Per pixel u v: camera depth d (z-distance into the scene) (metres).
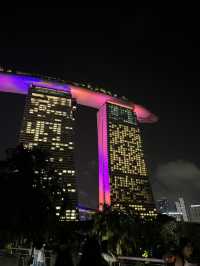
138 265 13.29
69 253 7.81
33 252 16.62
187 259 7.30
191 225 65.94
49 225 52.81
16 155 50.31
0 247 51.09
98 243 6.38
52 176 58.09
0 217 46.22
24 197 47.88
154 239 80.62
